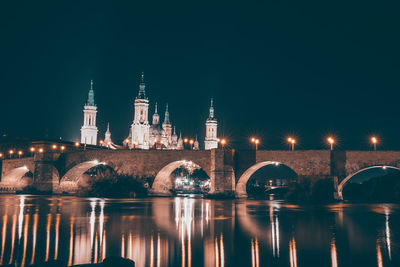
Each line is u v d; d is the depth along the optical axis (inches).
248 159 4111.7
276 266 1238.9
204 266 1235.2
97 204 3284.9
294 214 2536.9
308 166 3882.9
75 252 1371.8
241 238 1658.5
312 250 1445.6
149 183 4505.4
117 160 4658.0
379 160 3686.0
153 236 1684.3
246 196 4461.1
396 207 3169.3
